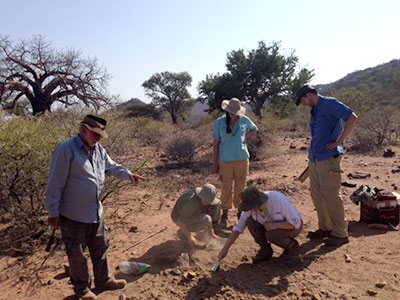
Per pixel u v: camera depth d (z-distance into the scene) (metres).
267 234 4.18
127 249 4.85
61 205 3.41
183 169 10.70
